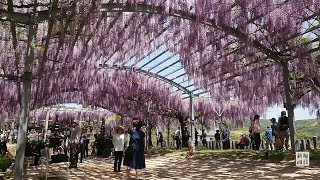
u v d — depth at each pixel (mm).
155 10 7590
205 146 23609
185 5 7949
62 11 6418
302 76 13312
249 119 22375
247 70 12570
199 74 12859
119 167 10281
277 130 12703
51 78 14875
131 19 8539
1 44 9453
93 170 10961
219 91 16078
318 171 7895
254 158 11766
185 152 17219
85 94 19953
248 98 15508
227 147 20609
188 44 9734
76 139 12117
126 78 16359
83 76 15000
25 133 5477
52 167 11977
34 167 12188
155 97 19562
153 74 16391
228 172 8695
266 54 10555
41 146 15578
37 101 18688
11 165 12789
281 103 15391
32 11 6449
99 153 21219
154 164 12195
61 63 12352
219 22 8453
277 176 7410
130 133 7797
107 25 8242
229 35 9383
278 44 9852
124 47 10211
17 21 6188
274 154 11680
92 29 7953
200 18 8078
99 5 6594
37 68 11938
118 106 21547
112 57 11836
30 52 5945
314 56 10367
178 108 20219
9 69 10289
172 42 10023
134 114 21984
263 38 9758
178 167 10672
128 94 18672
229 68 12234
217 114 23203
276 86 13586
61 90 17297
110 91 17922
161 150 20453
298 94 14703
